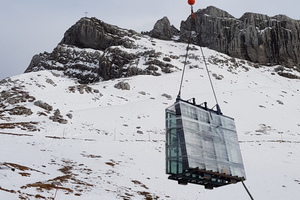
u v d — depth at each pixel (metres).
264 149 53.53
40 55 171.12
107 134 57.28
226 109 82.75
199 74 120.88
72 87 84.94
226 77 124.56
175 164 16.75
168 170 16.83
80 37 166.62
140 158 44.44
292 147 54.84
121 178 34.22
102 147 46.56
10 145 37.78
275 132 70.56
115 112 72.44
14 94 75.00
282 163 46.78
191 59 142.25
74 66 153.62
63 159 37.00
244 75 137.00
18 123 53.91
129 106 78.56
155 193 31.78
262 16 175.75
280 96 103.88
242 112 82.25
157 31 187.12
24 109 63.34
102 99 85.19
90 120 64.44
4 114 60.59
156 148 50.38
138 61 135.38
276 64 163.38
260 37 166.62
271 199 33.44
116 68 136.75
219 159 17.67
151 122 69.06
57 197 22.41
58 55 161.75
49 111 66.31
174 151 17.02
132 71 129.38
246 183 38.28
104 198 25.27
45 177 26.92
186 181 17.52
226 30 169.62
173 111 17.98
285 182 38.78
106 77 137.12
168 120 17.84
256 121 76.94
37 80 87.00
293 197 34.06
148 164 42.22
